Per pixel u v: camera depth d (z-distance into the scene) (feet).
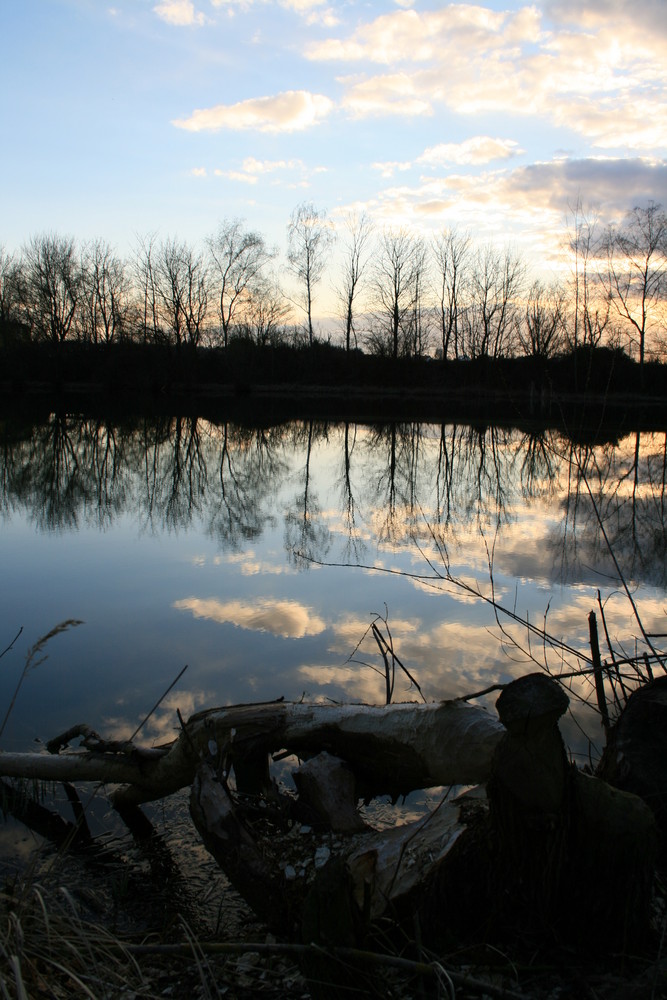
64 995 6.92
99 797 12.16
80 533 33.45
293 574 25.58
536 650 17.44
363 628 19.27
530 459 67.21
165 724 13.76
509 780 6.79
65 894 8.18
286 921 8.00
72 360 168.55
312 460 66.90
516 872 7.03
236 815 8.98
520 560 27.45
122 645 18.13
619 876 6.92
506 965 6.88
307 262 176.76
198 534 33.30
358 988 6.23
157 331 164.86
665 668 11.60
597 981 6.66
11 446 68.74
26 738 13.35
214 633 19.01
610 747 9.53
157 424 97.91
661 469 57.98
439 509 40.83
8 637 18.92
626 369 103.45
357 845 8.25
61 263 158.40
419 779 10.00
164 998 7.05
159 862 10.14
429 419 114.32
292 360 182.39
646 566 26.25
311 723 10.53
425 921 7.22
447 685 15.30
